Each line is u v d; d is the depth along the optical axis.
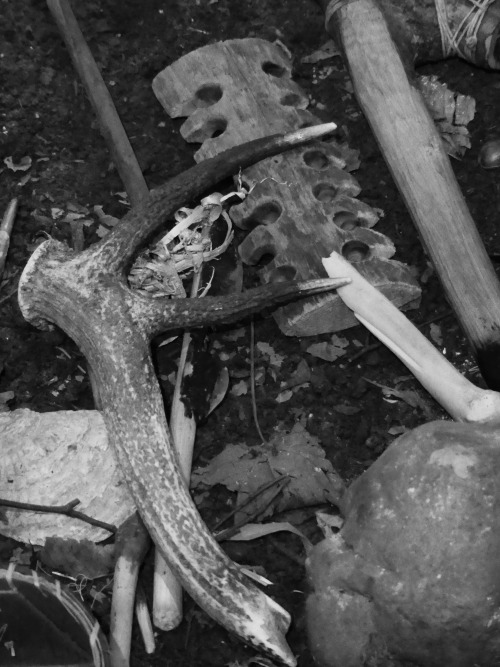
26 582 0.64
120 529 0.68
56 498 0.69
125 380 0.67
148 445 0.66
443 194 0.73
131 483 0.66
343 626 0.63
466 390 0.67
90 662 0.64
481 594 0.60
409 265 0.77
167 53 0.83
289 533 0.70
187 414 0.71
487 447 0.63
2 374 0.74
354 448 0.72
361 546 0.63
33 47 0.83
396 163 0.74
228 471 0.71
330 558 0.64
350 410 0.73
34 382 0.74
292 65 0.82
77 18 0.83
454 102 0.80
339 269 0.71
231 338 0.75
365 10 0.76
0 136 0.80
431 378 0.69
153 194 0.71
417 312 0.76
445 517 0.61
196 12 0.84
